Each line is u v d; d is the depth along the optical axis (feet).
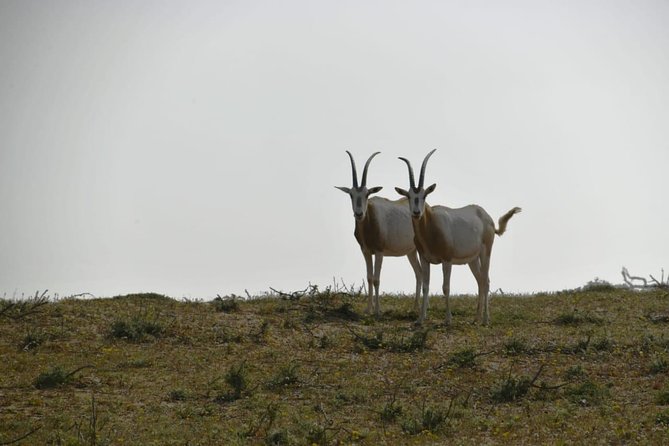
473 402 165.37
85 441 137.39
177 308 246.68
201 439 140.77
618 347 203.10
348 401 165.27
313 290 260.42
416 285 257.55
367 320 234.99
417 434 145.07
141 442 138.10
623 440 138.51
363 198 247.09
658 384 172.96
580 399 164.96
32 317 227.40
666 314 243.40
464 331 223.10
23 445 135.44
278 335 218.59
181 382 176.76
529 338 212.84
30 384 172.96
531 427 146.72
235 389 169.89
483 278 238.27
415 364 192.03
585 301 268.21
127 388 172.96
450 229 230.48
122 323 218.18
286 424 148.97
